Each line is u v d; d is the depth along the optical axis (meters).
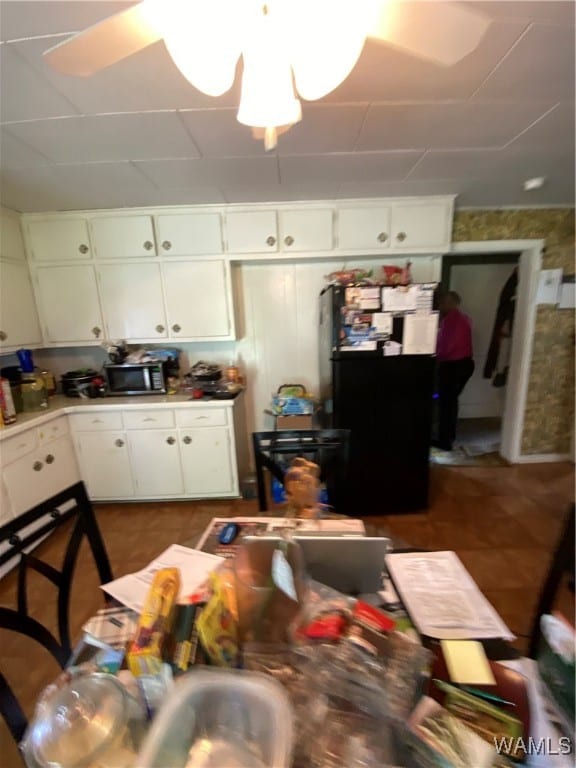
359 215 2.61
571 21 1.03
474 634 0.82
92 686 0.61
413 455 2.47
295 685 0.65
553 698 0.66
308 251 2.67
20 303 2.59
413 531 2.37
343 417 2.39
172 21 0.69
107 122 1.48
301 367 3.15
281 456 1.71
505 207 2.86
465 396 4.60
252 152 1.79
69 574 1.12
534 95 1.38
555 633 0.70
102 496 2.79
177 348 3.13
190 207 2.60
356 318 2.29
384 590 0.95
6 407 2.22
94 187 2.18
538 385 3.18
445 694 0.65
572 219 2.89
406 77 1.26
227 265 2.69
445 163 1.99
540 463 3.30
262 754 0.52
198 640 0.71
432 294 2.26
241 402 3.08
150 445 2.72
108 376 2.81
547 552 2.15
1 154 1.73
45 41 1.05
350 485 2.48
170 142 1.66
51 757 0.51
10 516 2.14
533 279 2.99
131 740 0.57
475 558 2.11
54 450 2.51
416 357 2.33
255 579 0.77
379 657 0.66
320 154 1.84
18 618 0.95
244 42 0.74
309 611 0.79
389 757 0.56
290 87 0.80
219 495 2.83
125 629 0.86
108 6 0.94
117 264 2.70
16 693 1.41
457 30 0.75
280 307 3.05
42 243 2.66
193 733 0.54
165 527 2.52
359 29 0.72
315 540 0.89
